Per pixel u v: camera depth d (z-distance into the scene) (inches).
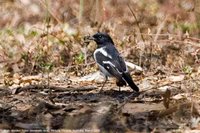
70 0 853.2
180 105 419.8
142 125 393.7
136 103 461.7
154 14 816.3
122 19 802.2
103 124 392.5
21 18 864.3
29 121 406.0
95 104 461.4
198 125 392.2
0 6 898.7
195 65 637.3
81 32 728.3
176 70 620.7
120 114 411.5
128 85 537.6
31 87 533.3
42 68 623.8
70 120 397.1
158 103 459.8
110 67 515.8
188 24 770.8
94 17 818.2
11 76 613.6
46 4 716.7
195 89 502.6
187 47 677.3
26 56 642.2
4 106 455.5
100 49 534.9
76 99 485.7
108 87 548.1
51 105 435.2
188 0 816.9
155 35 719.7
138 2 855.7
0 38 701.9
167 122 401.7
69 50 657.0
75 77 607.8
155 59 642.2
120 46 677.3
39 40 679.7
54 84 562.9
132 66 619.8
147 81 572.1
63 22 802.8
